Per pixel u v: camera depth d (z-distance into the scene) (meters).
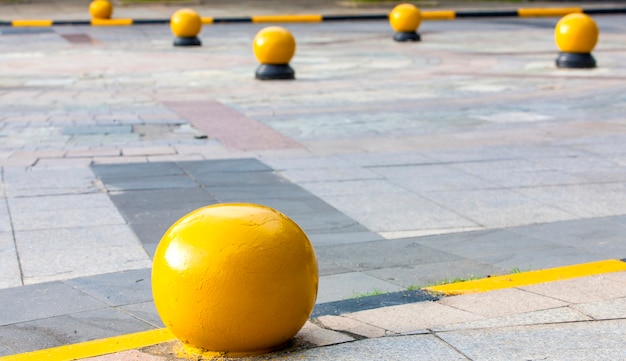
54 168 11.94
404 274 7.55
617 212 9.75
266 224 5.11
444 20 38.97
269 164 12.23
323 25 36.94
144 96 18.72
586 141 13.66
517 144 13.51
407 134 14.41
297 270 5.09
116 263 8.05
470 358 5.11
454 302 6.38
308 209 9.91
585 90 18.78
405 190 10.80
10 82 20.83
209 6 44.62
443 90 19.22
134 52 27.55
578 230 8.99
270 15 40.03
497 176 11.48
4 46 29.05
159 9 43.16
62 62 24.94
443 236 8.88
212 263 4.93
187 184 11.02
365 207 10.02
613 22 36.62
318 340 5.56
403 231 9.10
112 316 6.66
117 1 45.94
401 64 24.28
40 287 7.38
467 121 15.52
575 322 5.77
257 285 4.96
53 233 8.99
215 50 28.08
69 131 14.66
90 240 8.75
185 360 5.24
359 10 42.88
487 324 5.78
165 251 5.09
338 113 16.47
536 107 16.86
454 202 10.23
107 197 10.40
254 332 5.06
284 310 5.07
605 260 7.67
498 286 6.85
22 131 14.64
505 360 5.05
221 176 11.48
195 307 4.98
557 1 46.38
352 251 8.34
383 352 5.25
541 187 10.90
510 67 23.16
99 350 5.76
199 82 20.91
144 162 12.32
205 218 5.14
